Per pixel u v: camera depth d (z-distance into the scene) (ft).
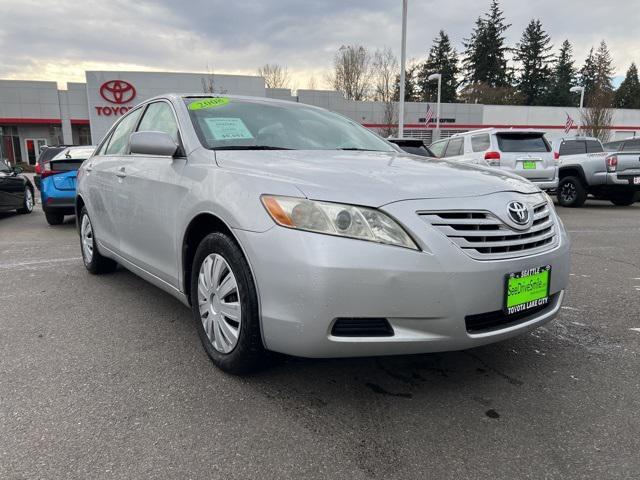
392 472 6.30
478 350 10.05
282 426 7.30
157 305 12.95
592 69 256.93
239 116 11.36
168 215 10.01
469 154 33.88
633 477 6.18
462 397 8.17
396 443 6.89
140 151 10.23
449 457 6.59
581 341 10.59
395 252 7.03
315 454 6.64
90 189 14.93
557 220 9.21
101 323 11.61
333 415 7.60
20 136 125.18
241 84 115.96
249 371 8.57
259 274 7.54
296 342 7.28
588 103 135.95
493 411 7.75
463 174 8.81
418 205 7.36
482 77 233.35
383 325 7.22
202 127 10.59
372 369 9.15
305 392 8.29
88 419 7.46
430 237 7.17
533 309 8.46
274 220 7.43
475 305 7.34
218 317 8.73
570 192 39.70
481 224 7.58
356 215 7.14
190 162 9.85
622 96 249.75
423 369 9.18
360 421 7.44
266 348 7.86
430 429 7.24
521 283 7.80
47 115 121.70
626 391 8.39
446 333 7.27
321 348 7.18
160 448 6.76
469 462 6.49
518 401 8.04
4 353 9.88
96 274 16.11
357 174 8.12
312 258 7.00
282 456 6.61
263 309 7.59
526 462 6.49
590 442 6.93
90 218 15.20
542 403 7.98
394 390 8.39
